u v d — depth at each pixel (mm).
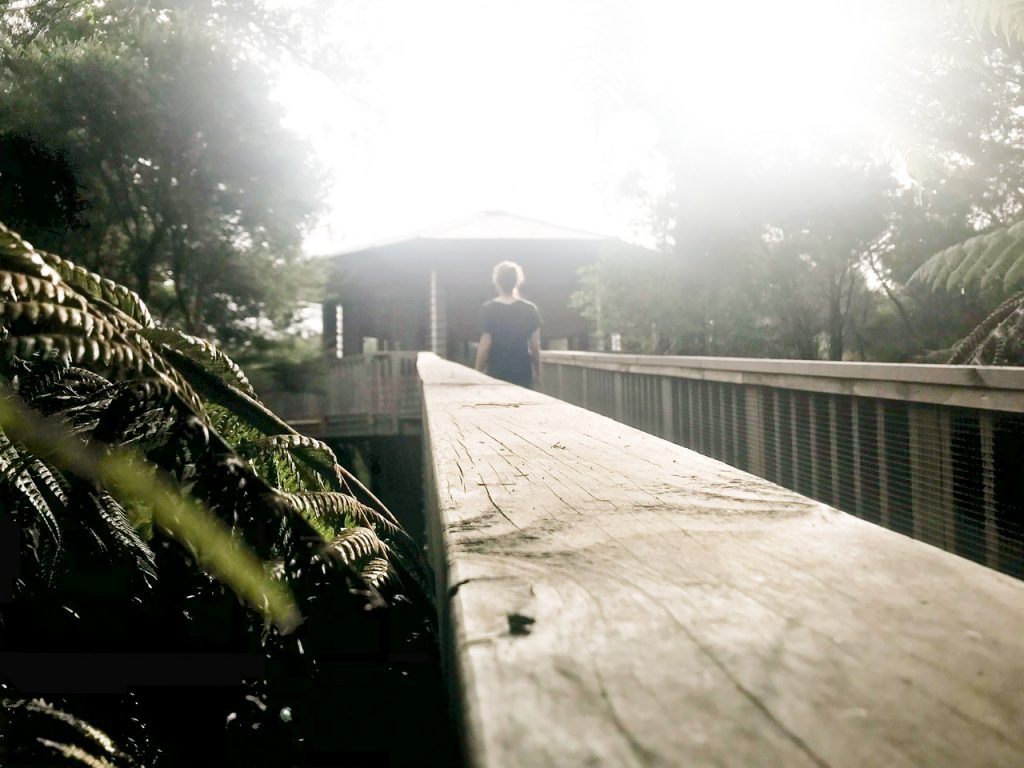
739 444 4180
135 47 7352
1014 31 3291
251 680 869
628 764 333
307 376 13180
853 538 682
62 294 787
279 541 796
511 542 698
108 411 803
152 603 871
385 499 15398
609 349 18938
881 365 2732
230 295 11656
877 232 11516
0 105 5000
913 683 398
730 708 379
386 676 875
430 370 4711
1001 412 2201
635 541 690
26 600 851
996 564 2238
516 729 363
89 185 7789
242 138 9578
